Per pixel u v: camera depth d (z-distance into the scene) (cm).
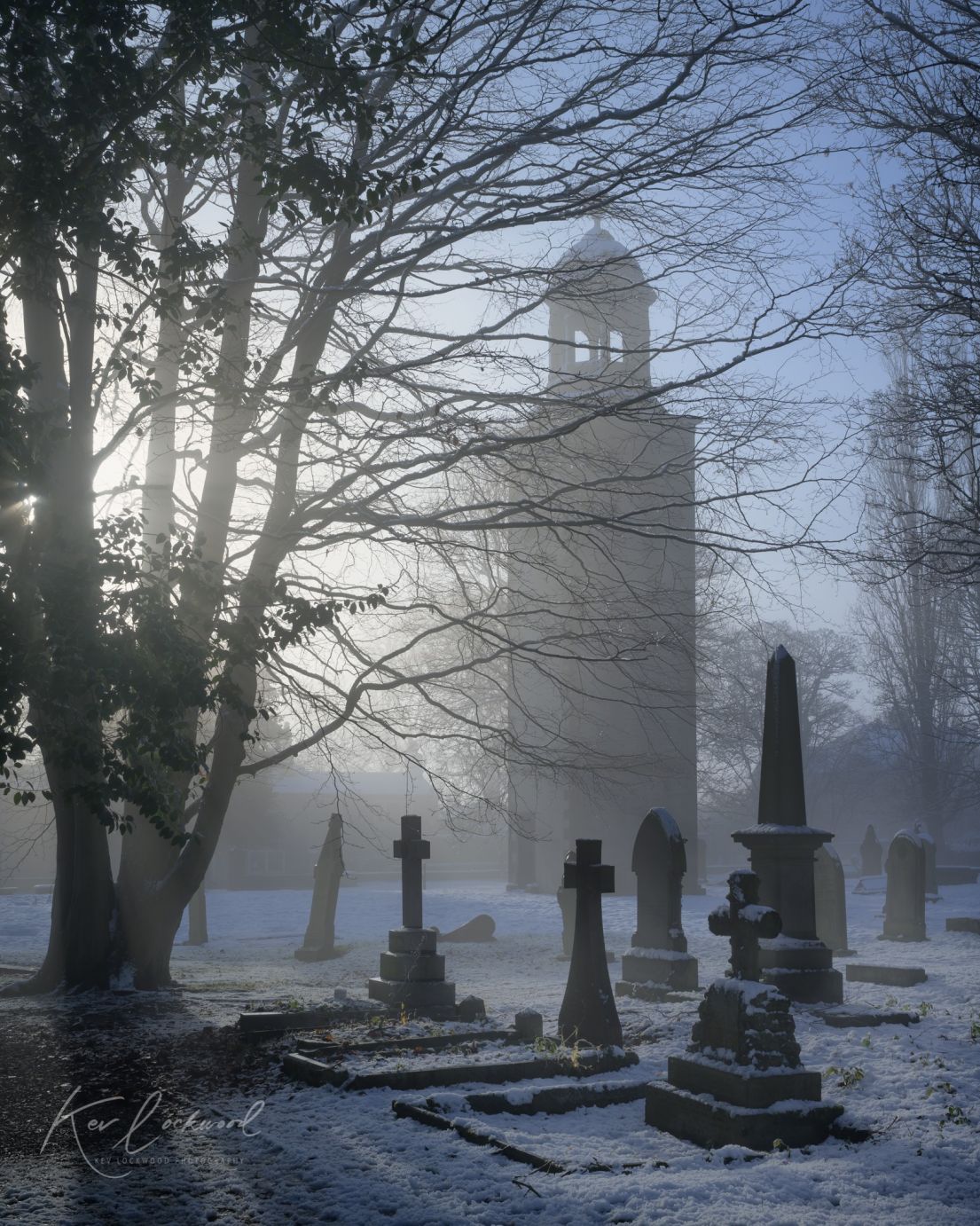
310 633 998
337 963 1828
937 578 1803
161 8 866
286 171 907
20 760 745
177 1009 1162
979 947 1806
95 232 909
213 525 1342
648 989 1277
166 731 809
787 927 1153
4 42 850
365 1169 608
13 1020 1107
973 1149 612
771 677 1232
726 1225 502
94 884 1306
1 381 730
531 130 1333
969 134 1490
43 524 785
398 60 886
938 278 1526
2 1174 636
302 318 1378
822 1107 658
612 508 1534
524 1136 653
